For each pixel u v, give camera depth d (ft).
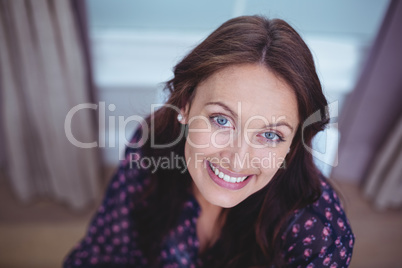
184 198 2.75
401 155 5.52
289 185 2.35
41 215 5.79
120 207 3.10
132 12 5.73
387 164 5.85
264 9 5.49
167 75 3.81
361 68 5.65
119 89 5.98
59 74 4.78
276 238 2.47
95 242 3.34
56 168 5.54
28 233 5.53
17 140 5.34
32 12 4.34
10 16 4.41
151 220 2.95
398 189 5.94
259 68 1.84
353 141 6.28
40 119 5.12
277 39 1.86
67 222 5.73
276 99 1.86
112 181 3.13
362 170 6.46
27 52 4.61
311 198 2.32
